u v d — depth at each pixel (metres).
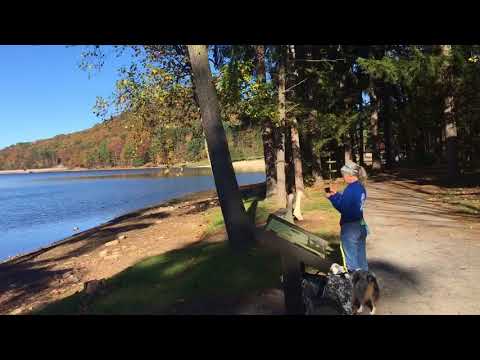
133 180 83.06
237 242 7.88
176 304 6.25
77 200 45.94
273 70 17.03
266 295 6.27
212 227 13.12
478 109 25.31
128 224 20.83
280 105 15.20
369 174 28.94
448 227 10.55
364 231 5.32
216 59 15.84
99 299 7.05
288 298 5.00
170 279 7.66
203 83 8.04
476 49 19.16
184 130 18.97
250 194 22.91
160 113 17.66
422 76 20.64
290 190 22.00
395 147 40.50
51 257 15.63
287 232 4.98
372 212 13.36
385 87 31.92
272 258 7.96
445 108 21.33
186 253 9.70
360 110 27.00
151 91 16.84
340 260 7.70
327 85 20.72
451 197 15.90
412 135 34.31
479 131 27.17
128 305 6.38
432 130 35.97
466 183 19.48
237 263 7.80
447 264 7.38
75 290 10.06
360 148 36.00
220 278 7.16
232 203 7.89
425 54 20.09
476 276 6.66
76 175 136.62
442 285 6.32
